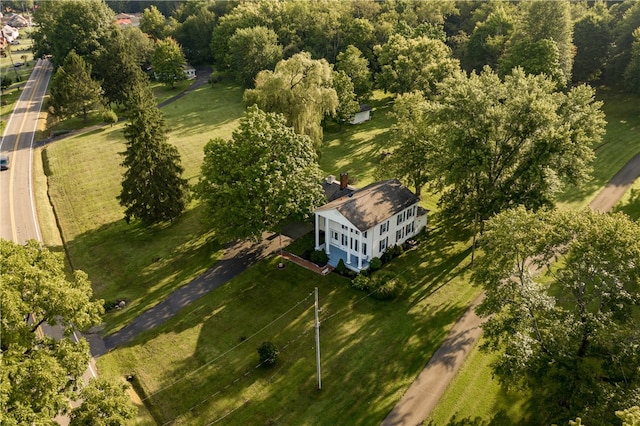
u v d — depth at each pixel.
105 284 47.19
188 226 56.22
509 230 31.30
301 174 48.97
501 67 84.88
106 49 97.62
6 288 25.08
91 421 26.14
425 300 42.66
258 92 63.59
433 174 52.00
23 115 95.12
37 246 31.08
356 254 46.84
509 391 32.84
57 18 111.56
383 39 109.19
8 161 72.69
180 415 32.72
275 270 47.66
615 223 27.36
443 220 55.75
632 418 19.58
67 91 85.00
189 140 81.69
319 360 33.12
